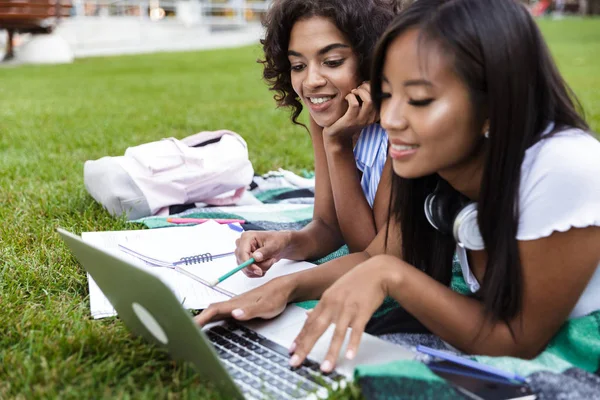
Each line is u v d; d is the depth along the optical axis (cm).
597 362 171
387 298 213
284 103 258
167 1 1902
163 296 147
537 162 161
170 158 306
